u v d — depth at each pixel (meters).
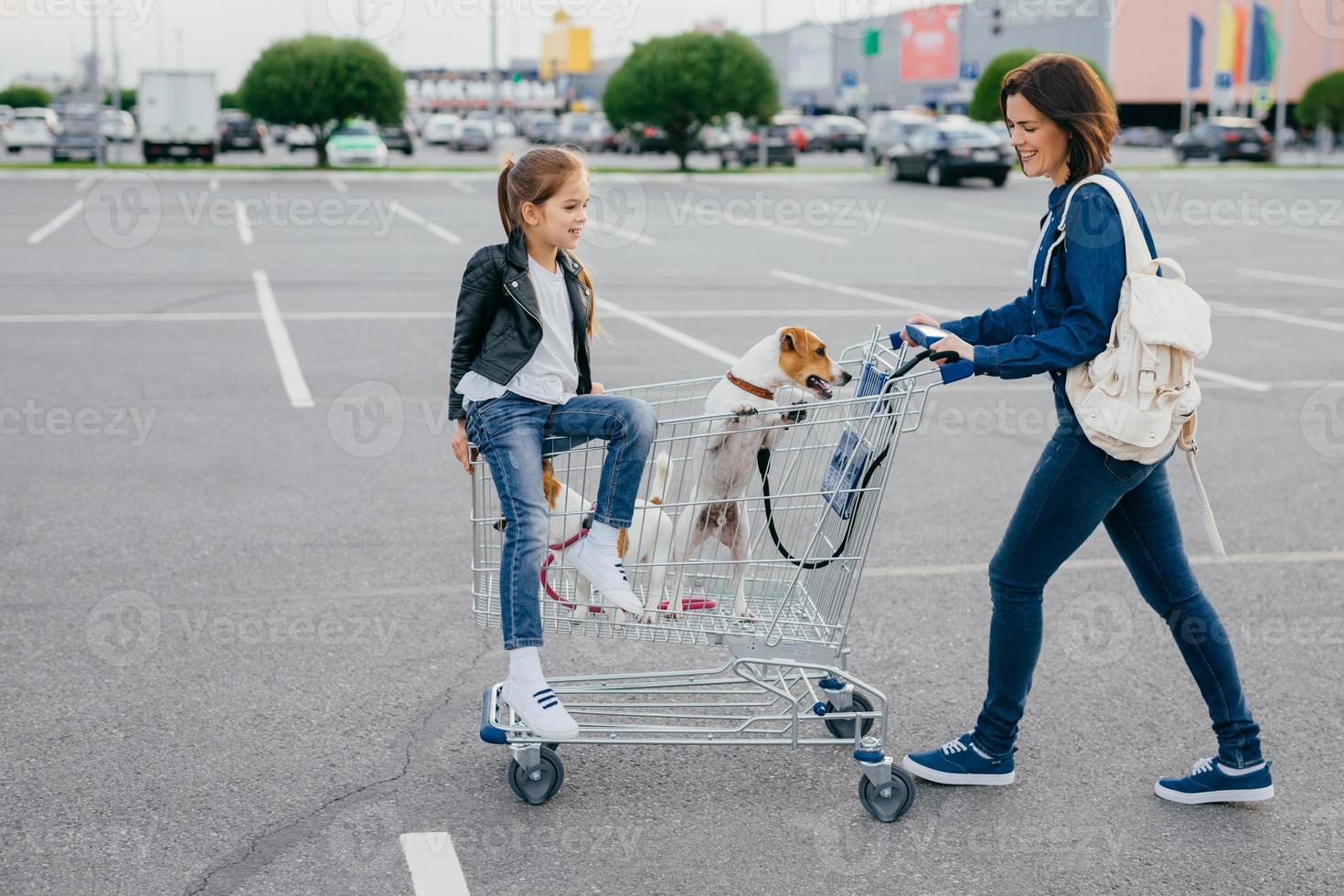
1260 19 48.41
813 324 11.77
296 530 5.88
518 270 3.41
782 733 3.92
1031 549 3.42
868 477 3.53
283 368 9.55
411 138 50.88
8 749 3.73
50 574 5.24
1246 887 3.10
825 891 3.06
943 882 3.11
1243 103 52.59
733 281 15.09
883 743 3.46
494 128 49.69
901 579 5.36
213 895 3.00
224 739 3.84
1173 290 3.19
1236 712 3.46
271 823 3.35
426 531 5.90
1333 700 4.18
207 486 6.54
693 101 37.19
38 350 10.06
